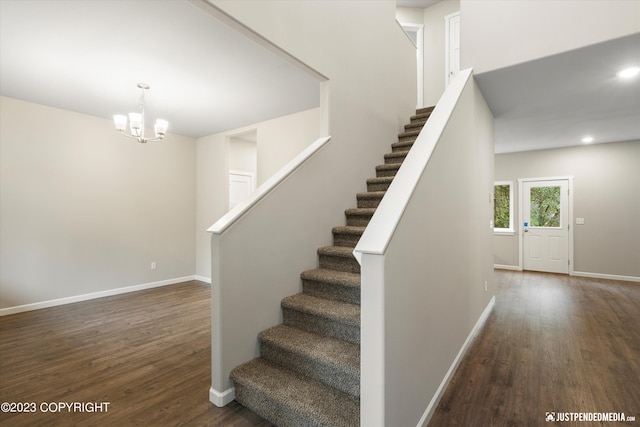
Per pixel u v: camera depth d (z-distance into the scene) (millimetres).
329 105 2865
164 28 2346
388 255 1301
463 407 1909
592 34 2420
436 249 1917
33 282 3869
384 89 3791
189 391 2094
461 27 3057
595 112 3904
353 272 2486
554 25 2578
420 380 1685
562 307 3891
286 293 2389
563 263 5926
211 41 2531
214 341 1947
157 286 5117
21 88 3428
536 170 6176
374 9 3596
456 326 2365
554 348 2715
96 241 4418
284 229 2373
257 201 2152
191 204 5641
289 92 3605
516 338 2936
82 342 2891
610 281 5297
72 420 1802
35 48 2600
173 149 5371
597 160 5605
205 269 5512
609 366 2395
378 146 3654
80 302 4199
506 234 6496
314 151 2666
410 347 1549
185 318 3564
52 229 4020
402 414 1464
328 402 1668
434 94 5938
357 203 3203
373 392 1283
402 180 1639
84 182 4305
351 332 2002
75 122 4215
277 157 4574
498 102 3590
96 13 2164
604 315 3580
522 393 2051
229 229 1962
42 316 3629
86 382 2209
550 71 2867
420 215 1669
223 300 1931
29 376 2287
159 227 5160
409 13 6066
